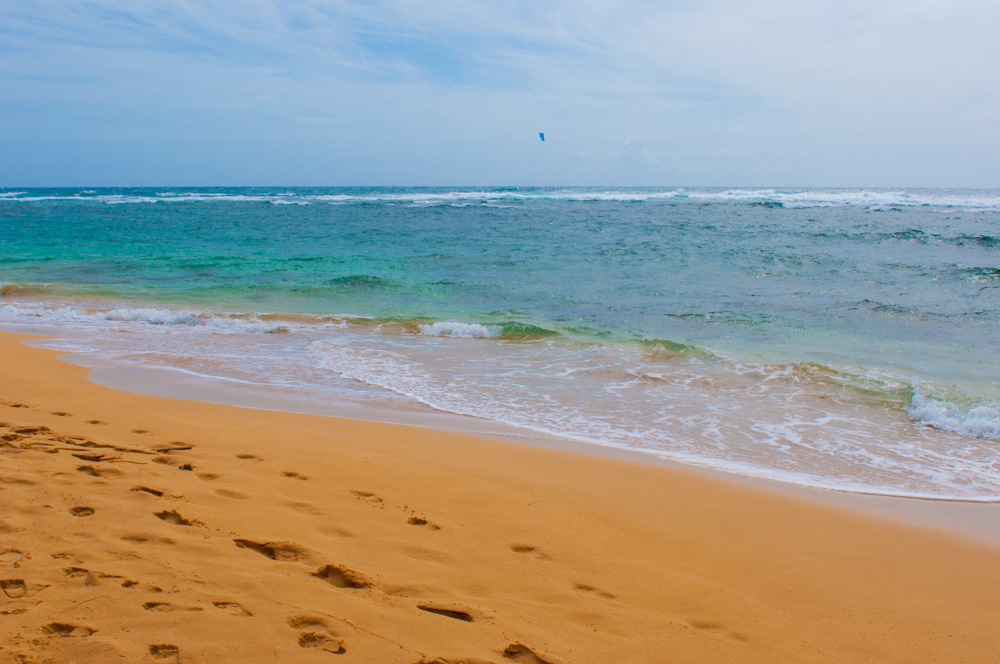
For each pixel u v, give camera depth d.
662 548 3.74
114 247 24.30
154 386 7.41
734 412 7.02
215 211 47.62
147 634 2.29
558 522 3.98
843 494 4.90
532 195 73.50
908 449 5.98
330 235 28.91
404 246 24.52
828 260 19.92
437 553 3.35
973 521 4.44
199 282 16.52
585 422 6.62
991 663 2.74
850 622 3.03
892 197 61.81
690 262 19.89
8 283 14.85
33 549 2.86
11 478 3.68
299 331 11.11
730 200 58.56
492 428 6.34
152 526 3.23
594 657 2.51
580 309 13.19
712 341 10.48
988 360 9.22
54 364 8.15
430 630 2.55
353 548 3.28
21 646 2.14
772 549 3.84
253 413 6.35
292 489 4.07
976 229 29.67
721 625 2.89
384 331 11.21
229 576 2.80
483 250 23.16
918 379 8.12
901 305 13.27
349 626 2.50
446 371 8.61
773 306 13.25
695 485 4.93
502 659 2.40
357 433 5.82
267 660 2.21
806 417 6.86
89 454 4.29
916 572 3.63
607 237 27.69
